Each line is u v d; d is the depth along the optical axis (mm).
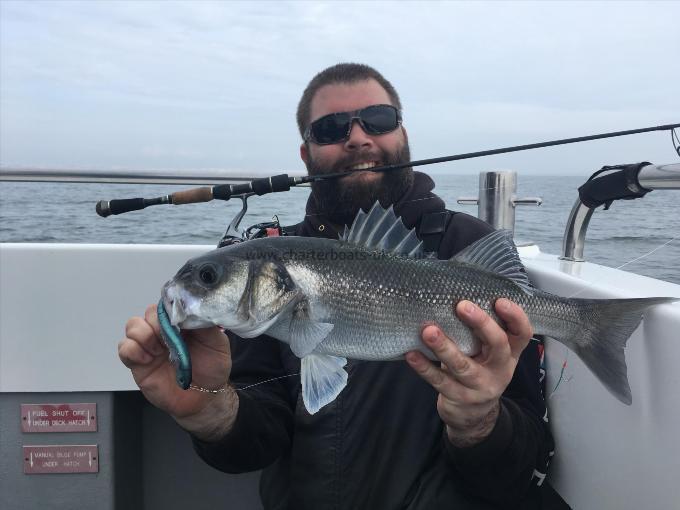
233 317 537
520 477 616
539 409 668
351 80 789
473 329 522
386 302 576
